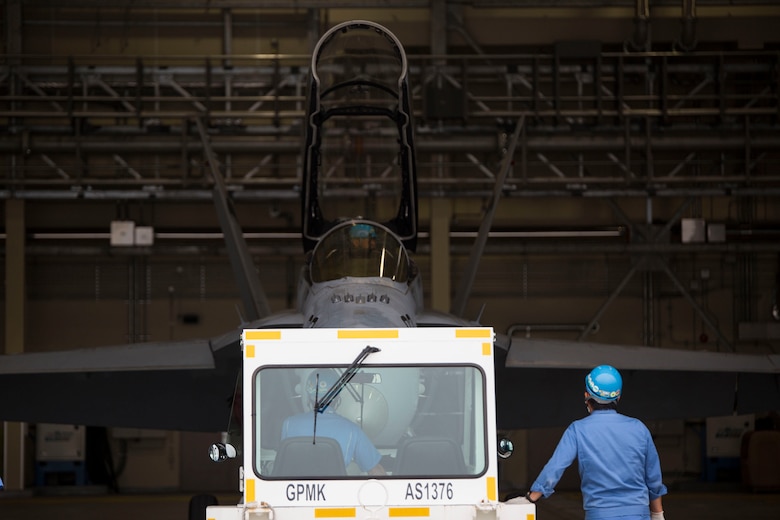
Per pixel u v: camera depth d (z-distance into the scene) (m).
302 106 17.58
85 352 9.70
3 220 18.52
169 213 18.95
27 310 18.83
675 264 19.06
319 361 5.57
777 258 19.02
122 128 16.36
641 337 18.98
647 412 10.84
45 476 18.19
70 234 18.55
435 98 15.85
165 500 16.27
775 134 16.56
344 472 5.52
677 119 17.52
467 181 16.22
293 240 18.98
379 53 9.69
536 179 16.08
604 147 16.34
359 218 10.05
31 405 10.60
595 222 18.95
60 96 17.39
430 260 18.53
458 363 5.63
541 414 10.95
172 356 9.58
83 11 17.81
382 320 7.78
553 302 19.08
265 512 5.25
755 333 18.56
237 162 18.53
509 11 17.48
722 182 17.08
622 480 5.06
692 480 18.52
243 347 5.56
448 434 5.62
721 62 15.86
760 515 13.15
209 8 17.36
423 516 5.44
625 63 17.36
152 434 18.45
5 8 17.33
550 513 13.94
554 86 15.94
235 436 6.70
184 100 15.94
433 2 17.06
